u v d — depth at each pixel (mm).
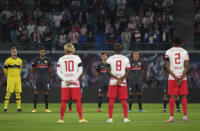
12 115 51219
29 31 102125
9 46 93062
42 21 101188
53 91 82750
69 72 38594
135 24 102938
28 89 82312
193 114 53500
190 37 103062
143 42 101812
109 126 36875
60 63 38781
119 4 110688
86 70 89875
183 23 104500
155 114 53500
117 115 51625
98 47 93812
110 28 103125
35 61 58000
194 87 85750
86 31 102812
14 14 104562
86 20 105000
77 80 39031
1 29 100875
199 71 89750
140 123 39906
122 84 39531
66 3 109125
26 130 34000
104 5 108250
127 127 36094
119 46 39750
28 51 90312
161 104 79438
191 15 104938
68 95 39250
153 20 103812
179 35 103875
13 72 57250
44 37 97312
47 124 38969
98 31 104000
